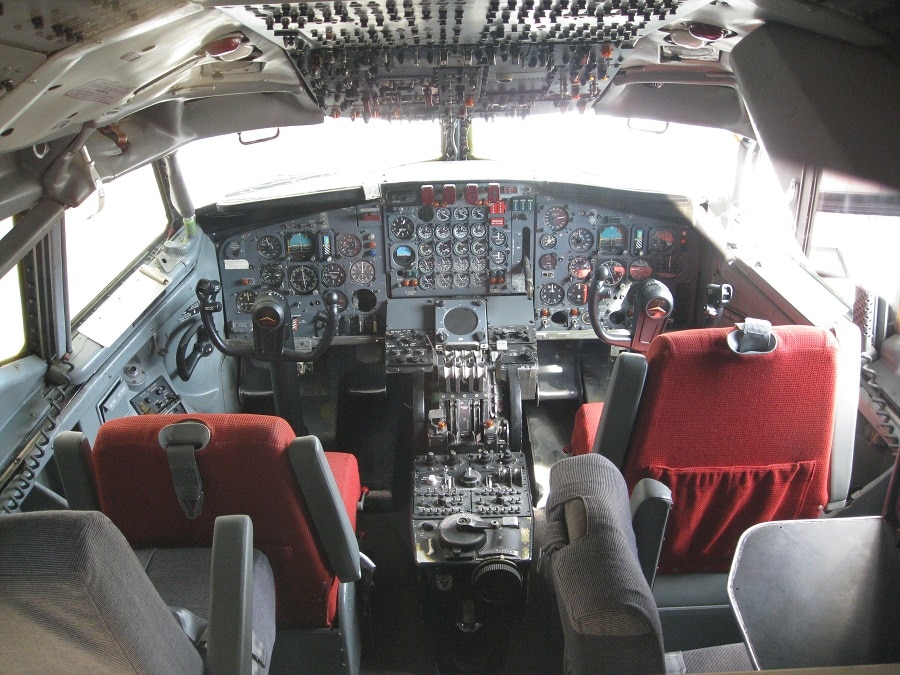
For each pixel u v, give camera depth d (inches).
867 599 68.8
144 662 60.2
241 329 192.4
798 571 71.8
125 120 134.1
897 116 64.9
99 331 146.3
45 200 113.7
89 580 52.4
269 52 116.9
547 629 137.0
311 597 103.7
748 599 68.8
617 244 187.9
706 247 184.9
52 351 134.7
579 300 193.5
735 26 98.7
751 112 81.3
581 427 140.0
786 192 75.4
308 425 191.9
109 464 89.2
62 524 52.4
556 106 136.3
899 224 129.3
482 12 98.4
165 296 164.7
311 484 89.6
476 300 189.8
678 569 109.7
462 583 126.6
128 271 162.7
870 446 135.9
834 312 144.1
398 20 100.2
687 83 142.3
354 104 133.1
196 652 69.9
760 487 102.0
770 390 93.4
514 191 181.8
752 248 169.2
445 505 142.6
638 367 93.7
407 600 146.7
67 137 112.3
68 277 131.3
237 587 73.6
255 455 86.4
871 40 69.1
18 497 122.6
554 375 203.3
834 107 69.5
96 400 143.9
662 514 83.7
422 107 134.5
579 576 63.3
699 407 94.5
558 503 76.0
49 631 56.2
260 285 189.8
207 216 177.8
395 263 188.7
